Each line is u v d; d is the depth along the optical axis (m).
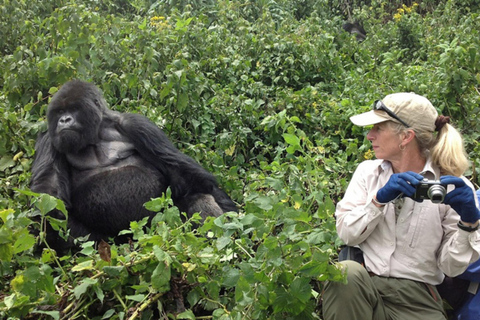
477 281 3.75
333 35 10.55
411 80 7.65
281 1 13.73
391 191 3.46
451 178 3.32
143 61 7.09
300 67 8.65
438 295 3.75
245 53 8.76
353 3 15.84
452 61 6.93
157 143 5.52
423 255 3.70
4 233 3.71
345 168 5.94
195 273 3.88
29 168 5.64
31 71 6.44
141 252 4.00
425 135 3.73
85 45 7.05
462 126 6.73
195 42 8.34
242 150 6.84
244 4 11.59
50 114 5.30
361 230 3.63
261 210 4.33
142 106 6.42
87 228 5.30
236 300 3.52
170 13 10.66
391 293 3.71
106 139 5.55
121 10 11.62
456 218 3.67
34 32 7.78
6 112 5.81
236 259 4.26
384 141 3.79
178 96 6.58
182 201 5.44
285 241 3.90
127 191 5.28
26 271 3.69
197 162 6.07
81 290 3.64
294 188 5.04
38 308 3.80
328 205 3.82
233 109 6.95
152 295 3.79
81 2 10.38
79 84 5.45
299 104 7.22
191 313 3.67
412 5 15.08
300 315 3.70
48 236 4.95
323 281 3.75
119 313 3.65
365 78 8.62
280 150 5.88
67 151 5.28
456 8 12.94
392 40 11.71
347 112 6.77
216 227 4.04
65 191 5.26
